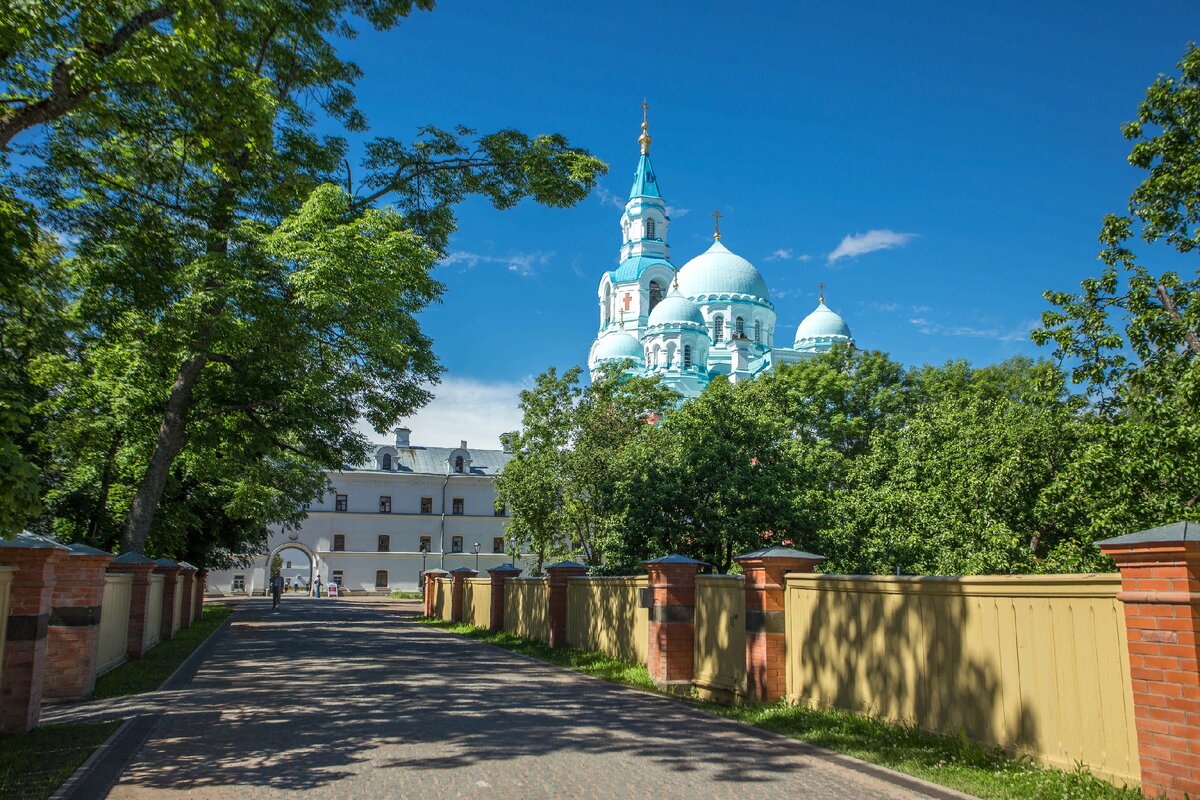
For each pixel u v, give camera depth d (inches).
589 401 1176.2
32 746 321.4
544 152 842.2
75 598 457.4
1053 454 719.1
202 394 803.4
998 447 762.8
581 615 692.7
